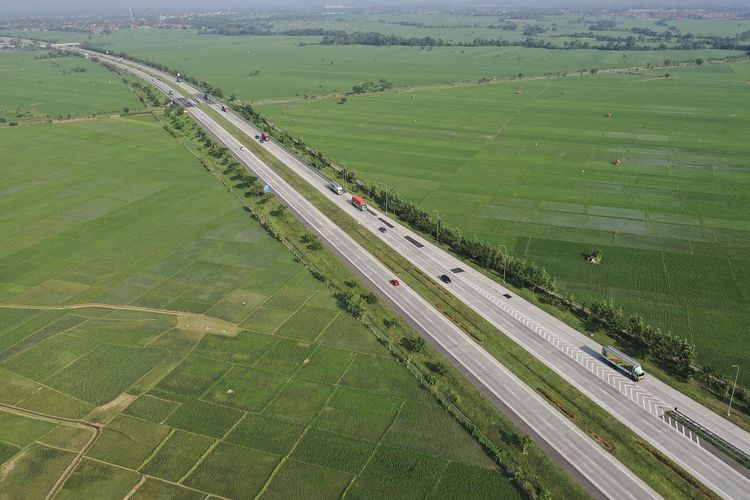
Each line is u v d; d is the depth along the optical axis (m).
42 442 85.62
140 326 114.06
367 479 78.31
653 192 182.38
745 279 127.62
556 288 125.12
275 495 76.25
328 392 94.56
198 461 81.75
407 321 113.56
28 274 136.75
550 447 82.62
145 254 145.62
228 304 121.44
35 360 104.31
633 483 76.81
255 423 88.31
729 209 167.12
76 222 166.88
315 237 148.88
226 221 165.12
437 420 88.38
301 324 113.50
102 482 78.56
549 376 96.88
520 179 198.38
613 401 91.12
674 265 135.12
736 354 102.75
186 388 96.19
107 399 94.12
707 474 77.88
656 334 102.00
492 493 76.00
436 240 149.88
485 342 106.19
